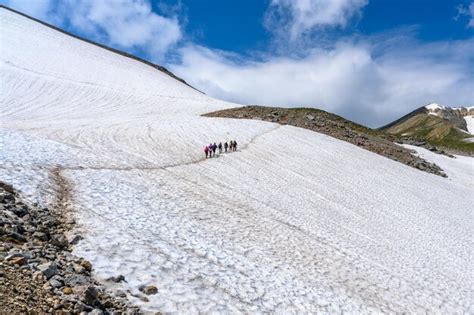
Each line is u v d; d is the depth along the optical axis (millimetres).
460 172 74812
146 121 50781
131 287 11766
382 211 34094
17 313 8273
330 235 24328
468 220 39750
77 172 22312
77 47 102250
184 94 87688
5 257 10516
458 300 19453
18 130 30844
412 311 16781
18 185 16891
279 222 24203
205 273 14258
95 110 61844
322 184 37969
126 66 100812
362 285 18016
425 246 27453
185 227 18547
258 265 16594
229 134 50312
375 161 55719
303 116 73938
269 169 38875
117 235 15102
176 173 29734
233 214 23156
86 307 9664
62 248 12898
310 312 13828
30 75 70250
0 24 95812
